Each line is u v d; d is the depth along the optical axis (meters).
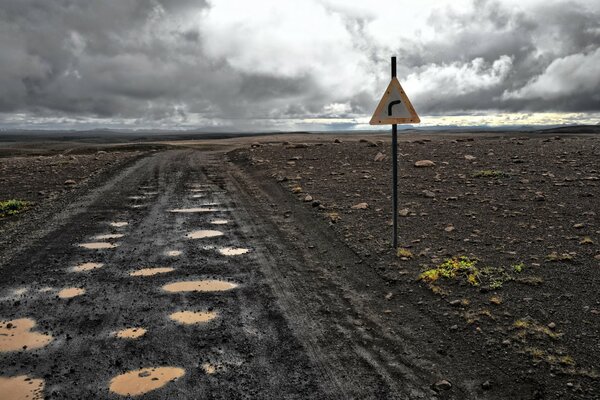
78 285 6.87
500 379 4.28
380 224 9.92
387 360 4.68
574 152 18.58
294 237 9.45
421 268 7.21
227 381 4.31
